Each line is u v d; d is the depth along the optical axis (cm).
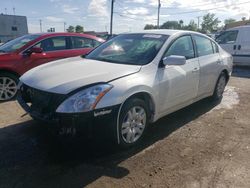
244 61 1124
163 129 446
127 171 320
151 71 392
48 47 644
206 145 391
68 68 388
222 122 482
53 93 325
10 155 350
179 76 436
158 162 341
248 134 432
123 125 355
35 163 332
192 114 521
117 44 471
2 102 580
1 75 577
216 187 293
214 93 586
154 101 392
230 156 360
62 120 313
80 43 702
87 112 312
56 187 288
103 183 296
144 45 441
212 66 536
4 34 4869
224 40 1205
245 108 566
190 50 487
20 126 444
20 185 290
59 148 370
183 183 299
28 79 382
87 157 348
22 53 604
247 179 308
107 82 340
